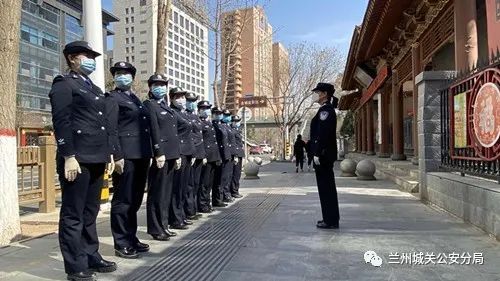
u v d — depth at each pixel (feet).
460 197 25.02
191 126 26.40
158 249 20.29
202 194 29.53
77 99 15.87
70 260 15.76
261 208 31.24
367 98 83.15
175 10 74.49
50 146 32.53
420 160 32.91
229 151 33.09
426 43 45.37
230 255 18.92
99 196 17.12
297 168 70.18
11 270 17.19
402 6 44.29
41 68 165.68
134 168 19.30
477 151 24.12
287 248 19.79
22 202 30.27
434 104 31.55
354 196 36.01
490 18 26.48
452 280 15.19
